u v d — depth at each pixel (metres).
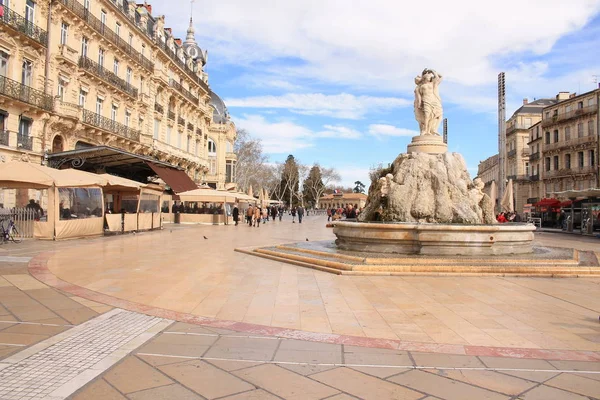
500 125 31.56
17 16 23.45
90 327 5.34
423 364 4.30
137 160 23.47
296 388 3.71
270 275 9.41
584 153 48.03
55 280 8.34
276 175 97.75
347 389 3.71
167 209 36.91
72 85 28.25
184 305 6.58
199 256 12.73
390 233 11.43
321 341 4.98
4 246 14.09
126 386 3.68
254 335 5.17
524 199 60.78
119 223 21.27
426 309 6.47
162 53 41.69
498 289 7.98
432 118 15.48
